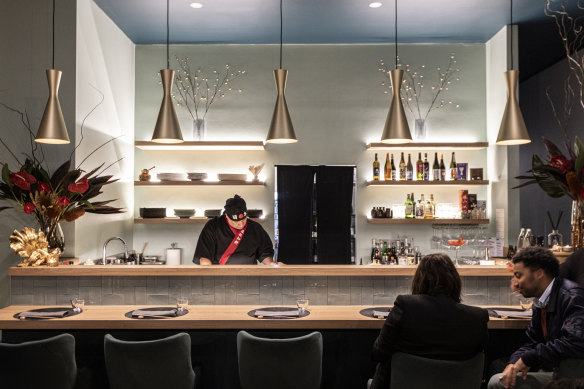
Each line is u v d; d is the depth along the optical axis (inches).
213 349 127.5
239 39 227.3
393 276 136.8
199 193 235.0
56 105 141.6
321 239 231.6
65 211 160.9
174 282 137.2
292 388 107.7
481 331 94.8
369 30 215.3
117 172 212.2
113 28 206.7
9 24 175.8
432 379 92.7
